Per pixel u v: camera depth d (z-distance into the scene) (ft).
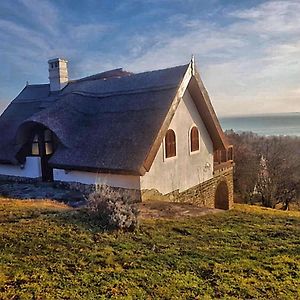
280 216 34.65
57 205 37.47
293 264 19.86
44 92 67.92
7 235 23.35
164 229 27.14
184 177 53.98
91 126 50.98
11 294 15.23
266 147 135.64
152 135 43.21
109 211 27.66
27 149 56.59
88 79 67.87
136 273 18.06
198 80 52.70
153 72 54.03
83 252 20.90
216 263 19.79
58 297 15.11
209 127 60.59
